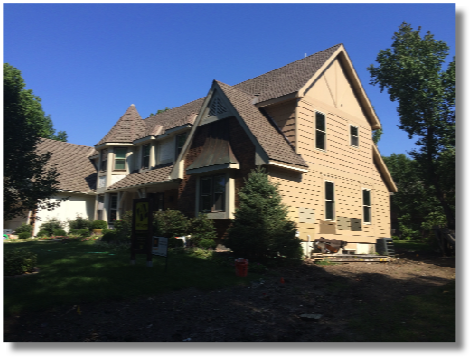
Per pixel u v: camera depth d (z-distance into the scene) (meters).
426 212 27.69
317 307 8.14
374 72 20.52
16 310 6.65
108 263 10.51
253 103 16.78
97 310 7.14
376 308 7.95
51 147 28.02
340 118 18.34
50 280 8.40
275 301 8.51
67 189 24.50
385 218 21.33
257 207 12.43
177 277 9.63
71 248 14.39
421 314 7.32
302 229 14.91
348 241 17.66
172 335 6.29
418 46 19.11
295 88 15.49
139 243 10.64
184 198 17.16
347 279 11.05
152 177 19.92
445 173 18.52
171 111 25.78
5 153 9.08
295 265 12.56
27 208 9.85
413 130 19.34
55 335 5.97
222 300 8.38
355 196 18.70
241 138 14.81
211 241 14.52
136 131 24.39
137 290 8.34
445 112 18.53
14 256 9.10
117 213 22.86
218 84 16.05
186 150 17.34
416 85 19.08
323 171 16.61
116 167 23.91
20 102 9.85
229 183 14.54
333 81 18.17
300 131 15.49
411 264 14.63
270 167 13.83
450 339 6.03
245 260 10.59
